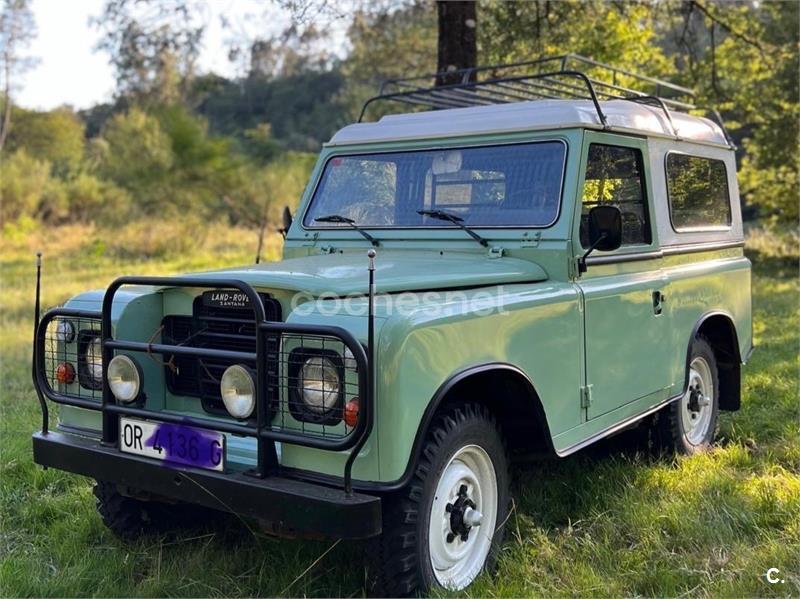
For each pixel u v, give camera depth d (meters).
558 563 3.50
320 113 38.22
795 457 4.95
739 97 16.84
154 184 26.66
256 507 2.81
